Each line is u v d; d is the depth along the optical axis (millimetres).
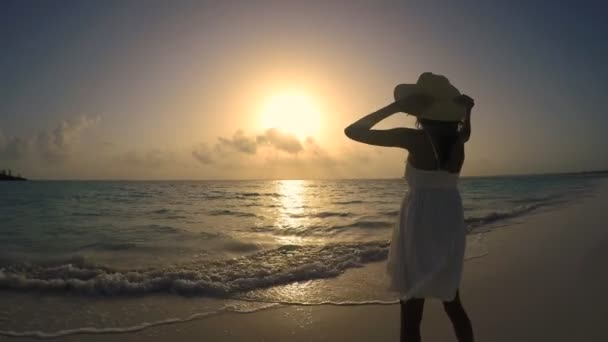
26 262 6766
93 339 3609
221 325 3939
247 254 7406
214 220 13172
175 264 6609
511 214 13641
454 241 2082
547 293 4543
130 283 5176
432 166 2100
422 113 2096
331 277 5738
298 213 15641
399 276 2148
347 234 10008
